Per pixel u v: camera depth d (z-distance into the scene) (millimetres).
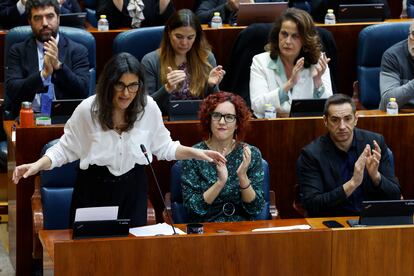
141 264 8688
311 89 13844
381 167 11938
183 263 8773
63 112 12500
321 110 13180
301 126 12812
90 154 9688
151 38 14992
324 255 9031
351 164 11820
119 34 15000
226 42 16031
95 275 8609
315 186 11711
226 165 11211
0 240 14281
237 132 11242
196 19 13602
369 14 16781
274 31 13914
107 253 8609
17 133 12094
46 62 13148
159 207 12562
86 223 8812
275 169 12883
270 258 8930
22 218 12469
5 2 16906
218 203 11180
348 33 16312
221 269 8859
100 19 16375
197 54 13742
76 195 9922
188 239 8750
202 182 11133
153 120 9859
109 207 8922
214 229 10305
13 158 12438
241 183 11008
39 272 12719
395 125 13008
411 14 19125
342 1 17531
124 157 9750
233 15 17203
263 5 16031
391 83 14938
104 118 9516
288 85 13570
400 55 15031
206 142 11312
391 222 10086
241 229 10320
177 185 11398
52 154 9727
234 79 15188
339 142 11812
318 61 13742
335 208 11711
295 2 18781
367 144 11750
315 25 15047
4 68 15578
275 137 12805
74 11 17766
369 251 9102
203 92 13688
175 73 12969
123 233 8922
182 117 12750
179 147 10062
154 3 16906
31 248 12570
